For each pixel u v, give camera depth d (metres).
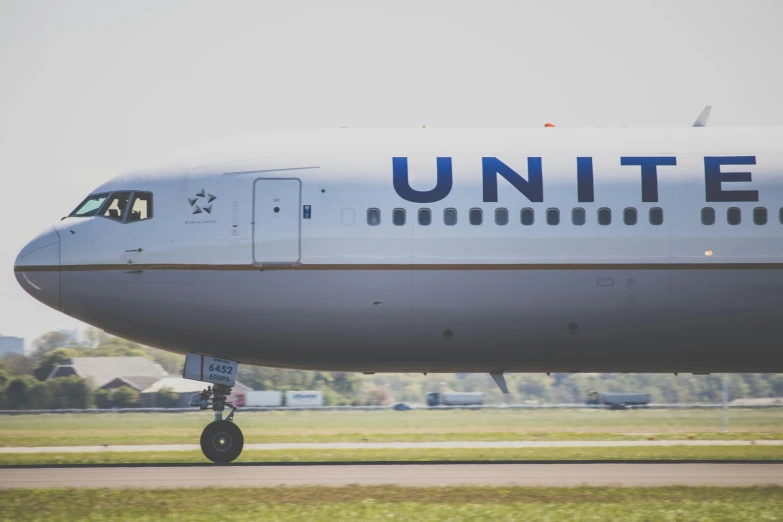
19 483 69.12
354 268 77.75
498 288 78.12
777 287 79.00
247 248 78.38
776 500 60.22
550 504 58.69
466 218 78.44
